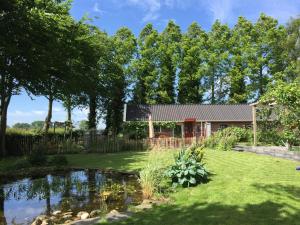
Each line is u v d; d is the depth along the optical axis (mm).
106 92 40062
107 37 41281
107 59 39812
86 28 28438
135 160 17953
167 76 47562
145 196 9289
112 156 20938
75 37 24219
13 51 17953
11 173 15023
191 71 48312
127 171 14273
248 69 46969
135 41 48344
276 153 17109
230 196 8352
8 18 17234
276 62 46250
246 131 27500
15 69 20375
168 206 7934
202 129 38844
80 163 18000
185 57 47938
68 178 13500
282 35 45625
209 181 10305
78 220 7312
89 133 26422
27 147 23922
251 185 9398
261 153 18875
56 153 24547
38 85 23594
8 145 24234
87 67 31078
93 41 31562
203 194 8773
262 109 21719
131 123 37719
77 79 27781
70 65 25734
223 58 47875
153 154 14562
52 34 20156
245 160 15625
